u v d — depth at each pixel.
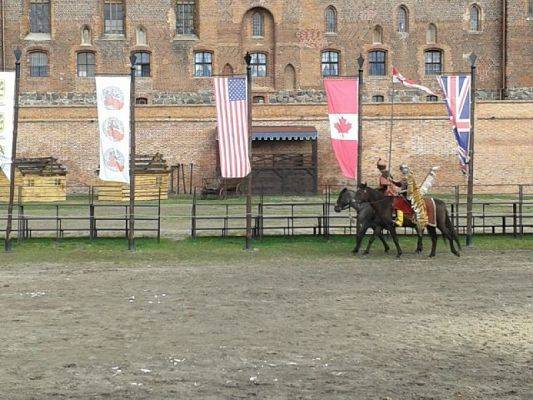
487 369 15.08
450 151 58.25
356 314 19.52
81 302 21.00
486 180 58.31
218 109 30.84
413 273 25.66
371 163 58.31
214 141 58.28
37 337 17.33
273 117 58.84
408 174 29.28
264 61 68.50
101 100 30.72
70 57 67.31
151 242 32.75
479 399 13.51
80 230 33.41
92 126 57.84
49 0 67.31
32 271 26.25
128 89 30.75
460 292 22.31
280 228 34.00
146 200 51.84
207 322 18.69
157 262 28.17
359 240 30.19
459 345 16.69
